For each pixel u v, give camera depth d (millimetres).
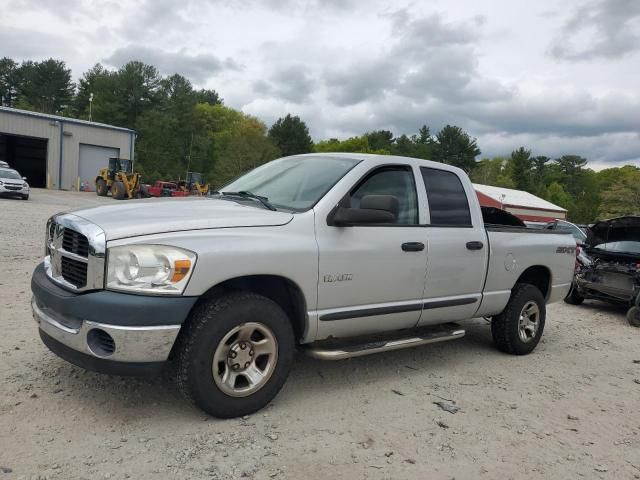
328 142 118375
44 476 2869
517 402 4582
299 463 3232
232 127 94062
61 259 3725
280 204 4324
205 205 4152
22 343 4863
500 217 7363
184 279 3383
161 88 77500
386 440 3641
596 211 93312
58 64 94438
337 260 4133
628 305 9180
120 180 34062
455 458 3484
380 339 4887
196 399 3545
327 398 4281
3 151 44625
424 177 5047
